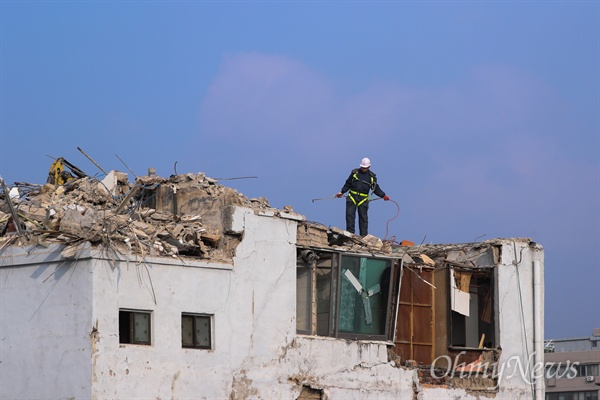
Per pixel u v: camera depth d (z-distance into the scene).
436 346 44.34
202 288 35.56
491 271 46.28
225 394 35.69
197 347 35.41
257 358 36.81
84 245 32.88
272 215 37.88
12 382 34.00
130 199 39.97
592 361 88.25
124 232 34.28
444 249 46.97
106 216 35.22
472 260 46.53
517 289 46.62
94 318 32.50
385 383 41.16
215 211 37.75
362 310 40.94
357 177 46.94
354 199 46.84
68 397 32.66
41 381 33.34
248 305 36.78
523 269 46.94
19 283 34.31
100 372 32.41
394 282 42.06
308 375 38.38
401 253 43.94
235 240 36.94
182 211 39.09
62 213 34.91
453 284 44.72
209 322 35.88
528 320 46.84
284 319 37.81
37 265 34.00
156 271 34.41
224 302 36.09
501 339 45.69
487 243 46.38
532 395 46.50
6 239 34.94
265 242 37.56
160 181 40.03
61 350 33.03
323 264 40.12
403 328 43.19
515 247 46.72
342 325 40.12
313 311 39.69
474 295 46.41
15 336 34.16
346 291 40.47
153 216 37.16
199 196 38.59
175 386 34.38
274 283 37.62
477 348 45.16
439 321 44.47
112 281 33.16
